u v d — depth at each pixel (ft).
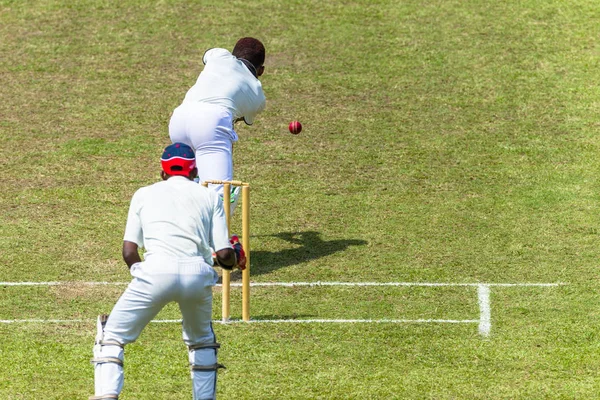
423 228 131.13
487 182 145.69
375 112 169.27
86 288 113.29
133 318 76.43
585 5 207.41
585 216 134.10
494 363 93.86
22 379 89.51
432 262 120.67
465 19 201.67
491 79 179.42
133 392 87.10
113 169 150.20
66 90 176.86
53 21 202.49
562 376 90.84
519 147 156.76
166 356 95.04
